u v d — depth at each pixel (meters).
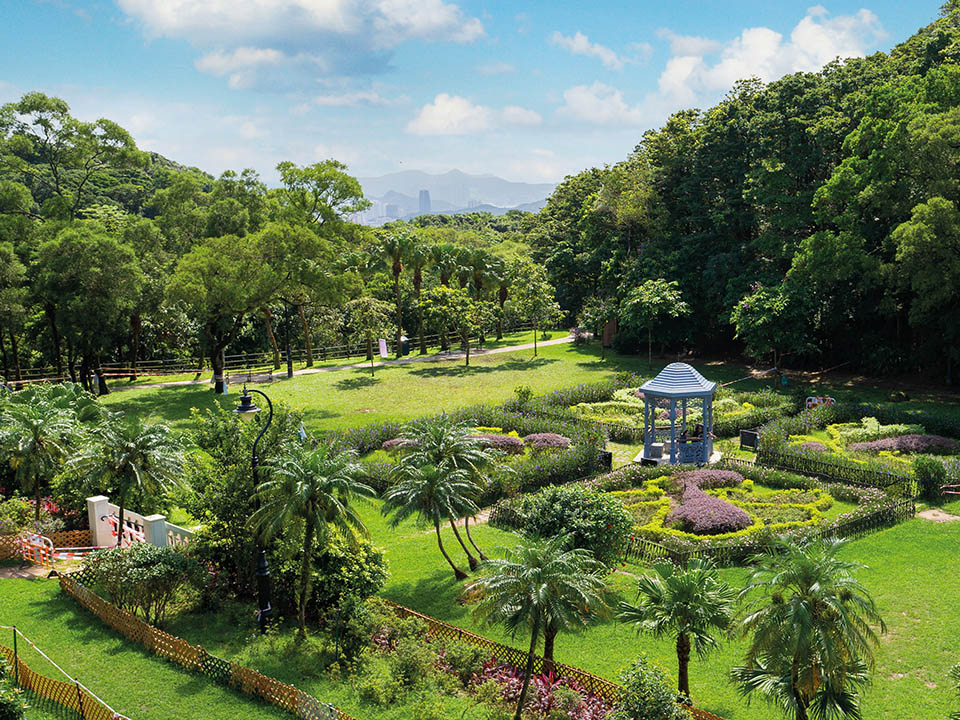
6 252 60.91
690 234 79.38
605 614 22.27
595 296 93.81
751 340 62.97
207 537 29.45
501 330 100.44
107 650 24.52
